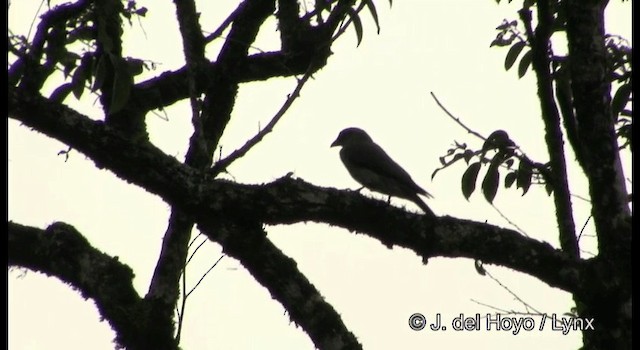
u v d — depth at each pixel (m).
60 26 12.52
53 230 11.43
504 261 11.03
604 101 10.94
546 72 14.21
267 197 11.11
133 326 11.59
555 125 14.00
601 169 10.84
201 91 14.86
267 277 11.32
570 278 10.86
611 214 10.78
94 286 11.41
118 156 10.80
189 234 13.14
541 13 14.12
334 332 11.25
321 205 11.16
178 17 14.80
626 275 10.67
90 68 12.48
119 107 11.75
